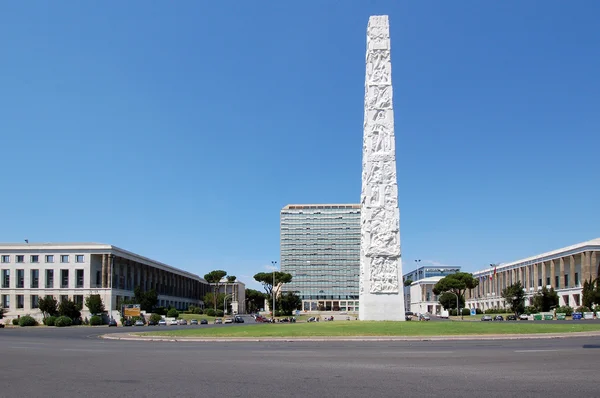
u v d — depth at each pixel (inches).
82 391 526.9
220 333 1599.4
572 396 488.1
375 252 2139.5
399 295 2119.8
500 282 6501.0
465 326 1764.3
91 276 4426.7
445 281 6456.7
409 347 1072.2
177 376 625.6
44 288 4360.2
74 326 3501.5
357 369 678.5
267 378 603.2
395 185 2159.2
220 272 6948.8
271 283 6358.3
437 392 510.0
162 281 6156.5
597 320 3100.4
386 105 2181.3
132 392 519.2
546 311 4411.9
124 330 2450.8
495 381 573.3
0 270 4389.8
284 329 1699.1
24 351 1042.1
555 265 5137.8
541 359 790.5
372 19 2226.9
